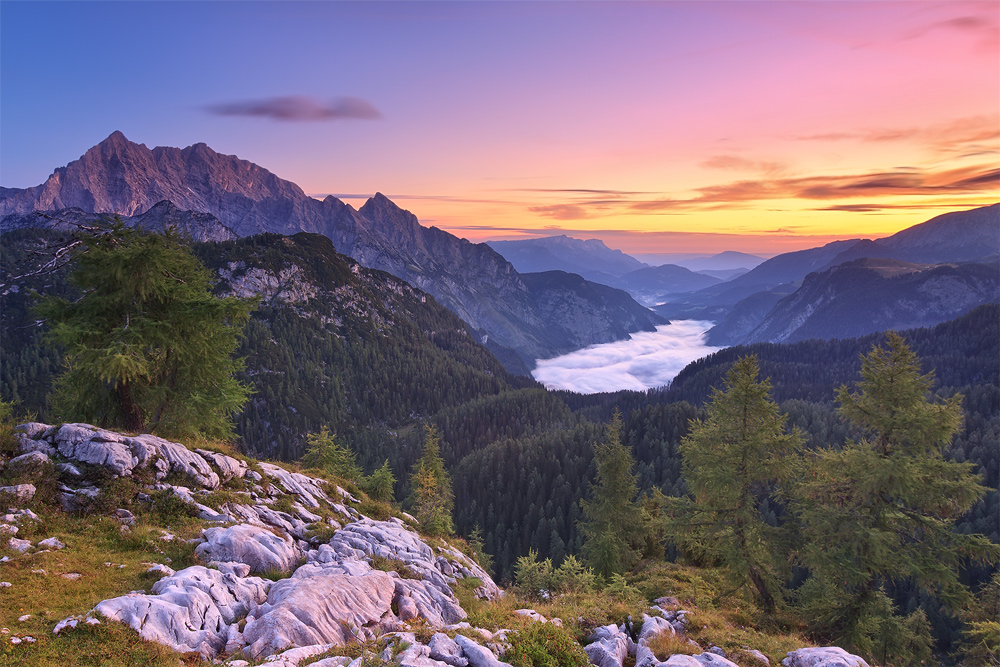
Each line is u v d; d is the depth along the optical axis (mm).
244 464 25984
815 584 24969
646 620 16953
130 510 18672
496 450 160000
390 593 15703
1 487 16922
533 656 12594
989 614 27391
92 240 22688
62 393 25578
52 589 12758
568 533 107750
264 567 16797
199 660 11164
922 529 22531
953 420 21375
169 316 24250
